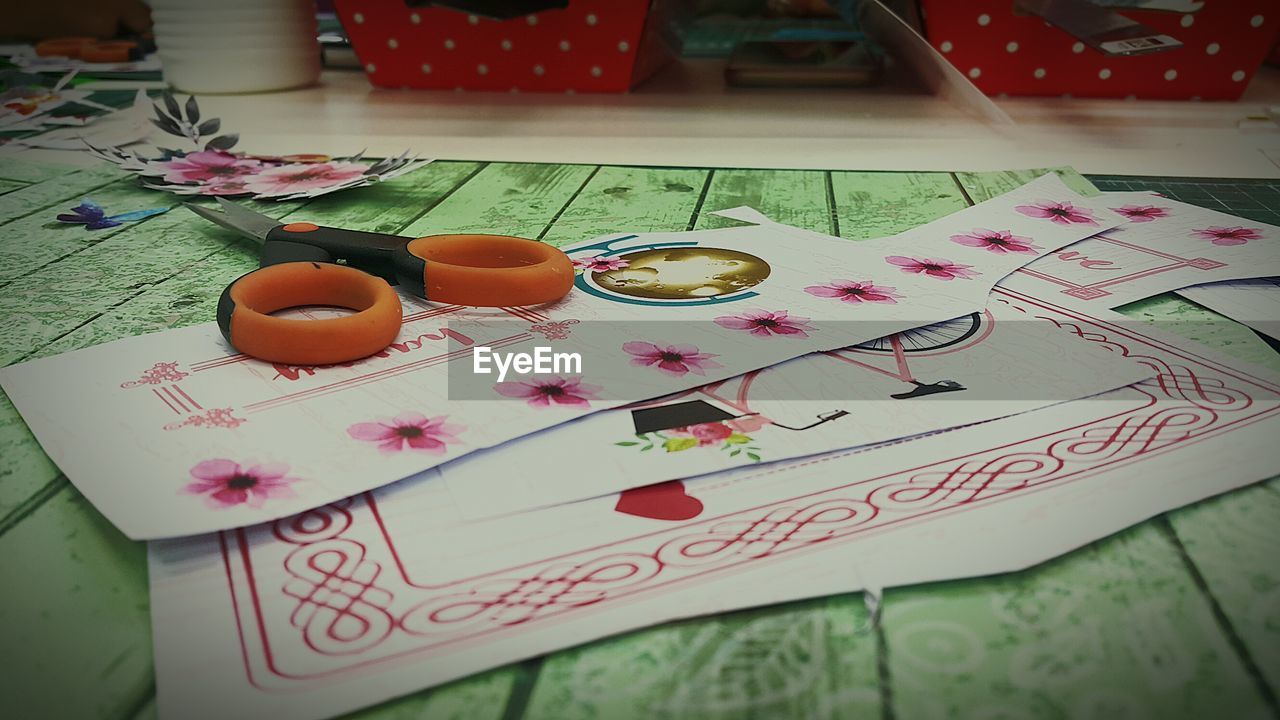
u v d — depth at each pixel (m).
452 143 1.06
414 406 0.46
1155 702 0.29
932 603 0.34
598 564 0.35
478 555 0.36
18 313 0.58
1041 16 1.23
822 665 0.31
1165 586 0.34
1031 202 0.81
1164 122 1.17
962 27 1.32
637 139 1.08
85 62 1.59
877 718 0.29
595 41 1.35
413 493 0.40
